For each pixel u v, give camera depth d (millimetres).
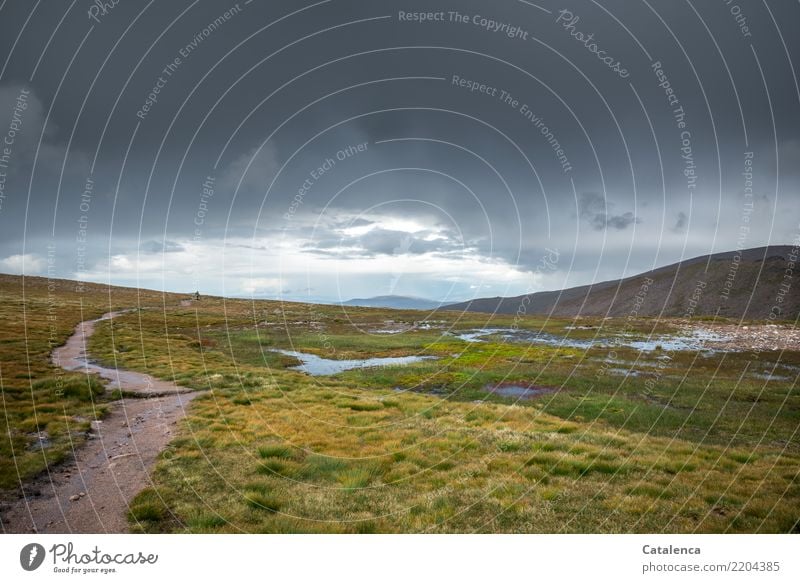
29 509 12109
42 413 20438
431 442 17641
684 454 16516
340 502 12602
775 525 11461
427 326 90125
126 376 31562
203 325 79750
